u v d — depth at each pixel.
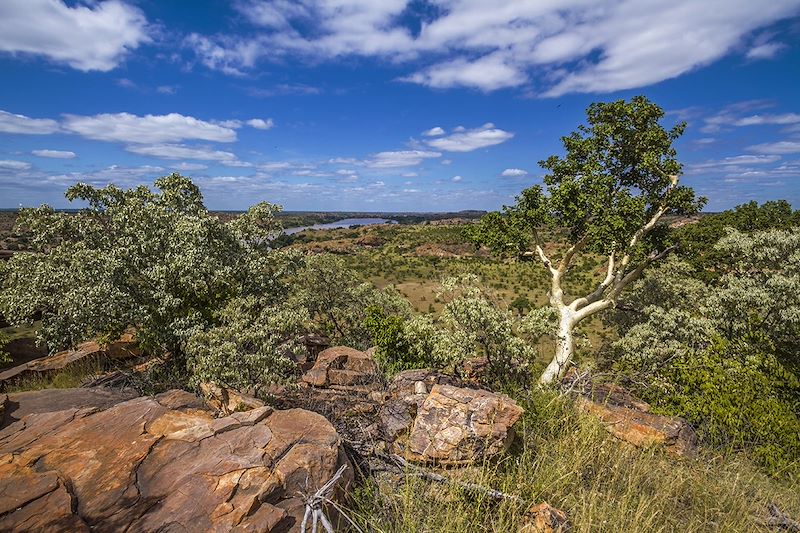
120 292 8.31
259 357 6.95
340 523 3.96
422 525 4.05
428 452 5.06
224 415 5.97
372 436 5.74
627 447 6.04
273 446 4.46
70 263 9.22
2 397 5.93
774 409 8.05
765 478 6.59
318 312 17.92
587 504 4.49
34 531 3.32
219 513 3.57
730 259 16.81
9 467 4.03
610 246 11.99
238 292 10.44
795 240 12.90
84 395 6.73
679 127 12.85
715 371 9.09
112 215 10.26
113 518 3.52
